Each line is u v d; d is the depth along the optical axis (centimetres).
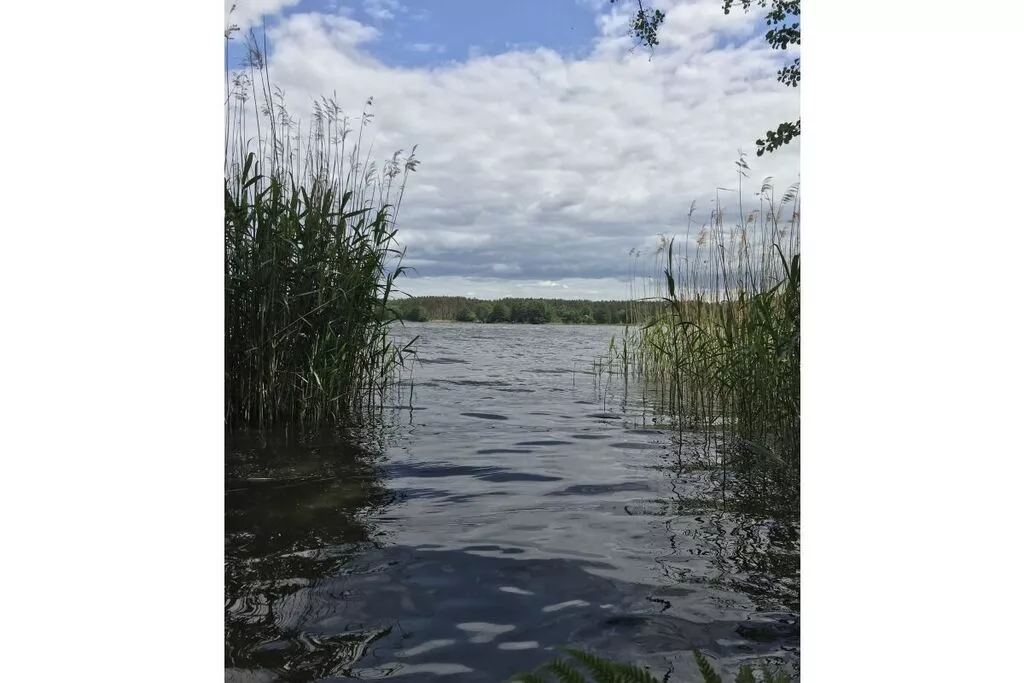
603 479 354
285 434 444
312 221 491
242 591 218
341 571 234
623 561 245
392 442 430
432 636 191
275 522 282
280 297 467
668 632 194
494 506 306
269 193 485
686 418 530
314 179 509
